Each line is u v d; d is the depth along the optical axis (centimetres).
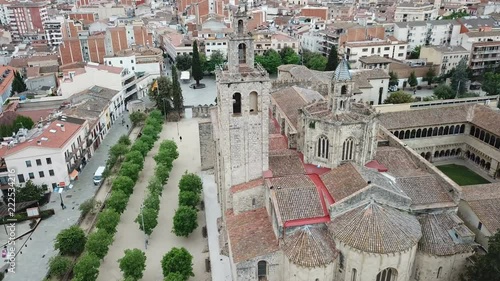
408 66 19250
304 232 6219
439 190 7306
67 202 10506
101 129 14262
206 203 10150
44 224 9619
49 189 10938
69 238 8231
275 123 10219
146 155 12875
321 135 7388
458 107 12081
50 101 16200
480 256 6456
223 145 7275
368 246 5853
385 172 7800
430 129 11744
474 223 7606
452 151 12250
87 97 15100
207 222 9419
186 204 9319
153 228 8994
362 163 7500
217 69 7525
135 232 9275
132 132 15025
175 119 16138
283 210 6506
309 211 6538
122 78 17075
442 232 6719
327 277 6125
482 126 11288
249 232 6969
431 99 15938
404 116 11688
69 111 13812
